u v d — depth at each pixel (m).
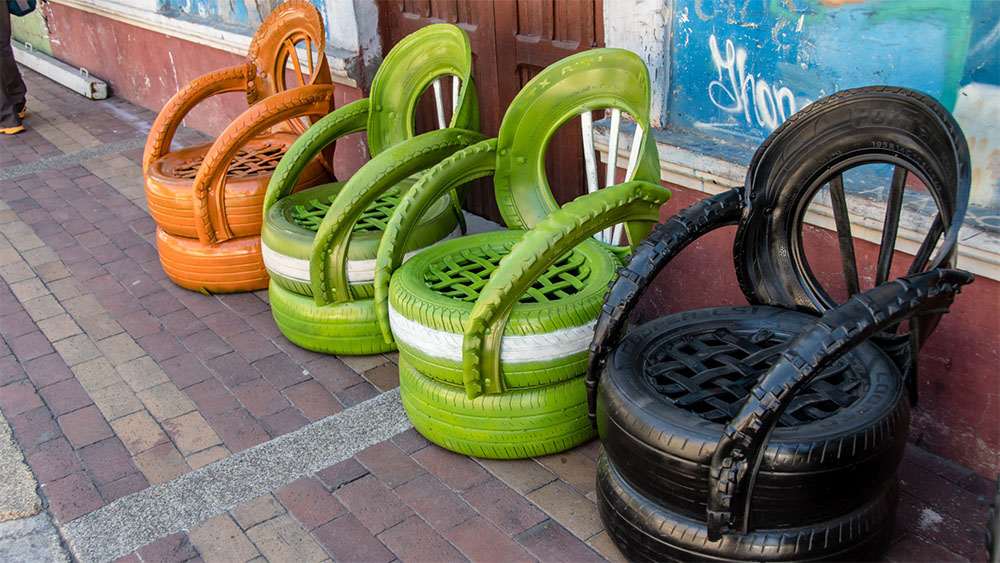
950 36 2.41
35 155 6.80
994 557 2.03
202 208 4.00
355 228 3.54
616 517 2.32
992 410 2.57
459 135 3.36
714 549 2.11
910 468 2.70
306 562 2.54
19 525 2.79
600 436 2.33
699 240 3.24
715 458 1.98
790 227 2.51
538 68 4.04
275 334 3.87
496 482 2.81
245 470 2.97
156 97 7.57
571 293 2.95
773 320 2.46
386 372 3.50
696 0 3.02
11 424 3.33
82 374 3.66
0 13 7.10
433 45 3.67
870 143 2.28
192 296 4.29
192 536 2.68
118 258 4.80
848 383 2.21
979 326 2.52
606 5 3.32
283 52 4.50
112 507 2.84
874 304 1.91
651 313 3.58
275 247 3.48
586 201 2.58
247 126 3.87
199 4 6.23
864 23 2.58
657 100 3.26
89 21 8.29
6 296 4.43
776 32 2.81
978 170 2.45
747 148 3.03
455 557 2.51
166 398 3.44
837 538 2.08
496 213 4.73
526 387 2.76
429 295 2.82
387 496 2.78
